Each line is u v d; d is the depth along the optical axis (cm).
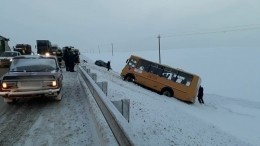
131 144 382
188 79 2659
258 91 3928
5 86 905
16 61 1066
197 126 1243
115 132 499
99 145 577
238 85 4469
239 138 1301
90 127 707
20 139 616
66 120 774
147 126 885
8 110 910
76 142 597
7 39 4725
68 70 2444
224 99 3353
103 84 1027
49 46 4469
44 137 629
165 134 867
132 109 1054
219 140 1118
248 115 2373
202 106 2681
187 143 870
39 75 930
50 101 1042
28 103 1016
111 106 585
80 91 1279
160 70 2761
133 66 2892
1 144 584
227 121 1912
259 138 1438
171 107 1566
